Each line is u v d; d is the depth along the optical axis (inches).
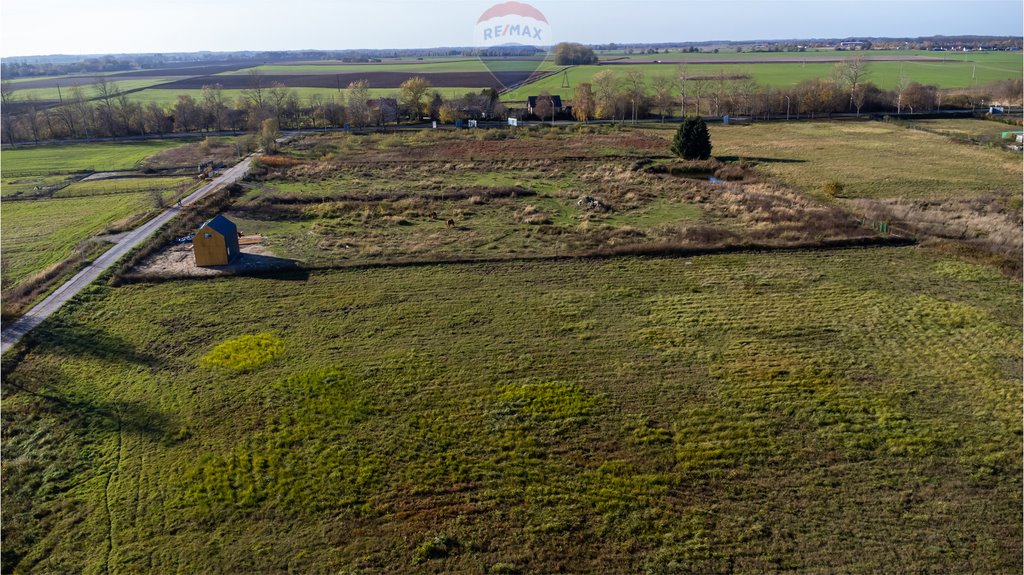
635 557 721.0
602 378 1071.0
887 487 815.7
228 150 3348.9
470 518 778.8
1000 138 3181.6
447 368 1104.8
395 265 1574.8
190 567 712.4
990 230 1743.4
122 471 863.7
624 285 1450.5
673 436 922.1
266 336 1221.1
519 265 1573.6
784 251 1643.7
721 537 745.0
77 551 737.0
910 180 2381.9
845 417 955.3
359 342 1198.3
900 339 1182.3
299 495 815.1
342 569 709.3
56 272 1524.4
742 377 1067.3
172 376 1087.6
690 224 1887.3
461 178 2598.4
